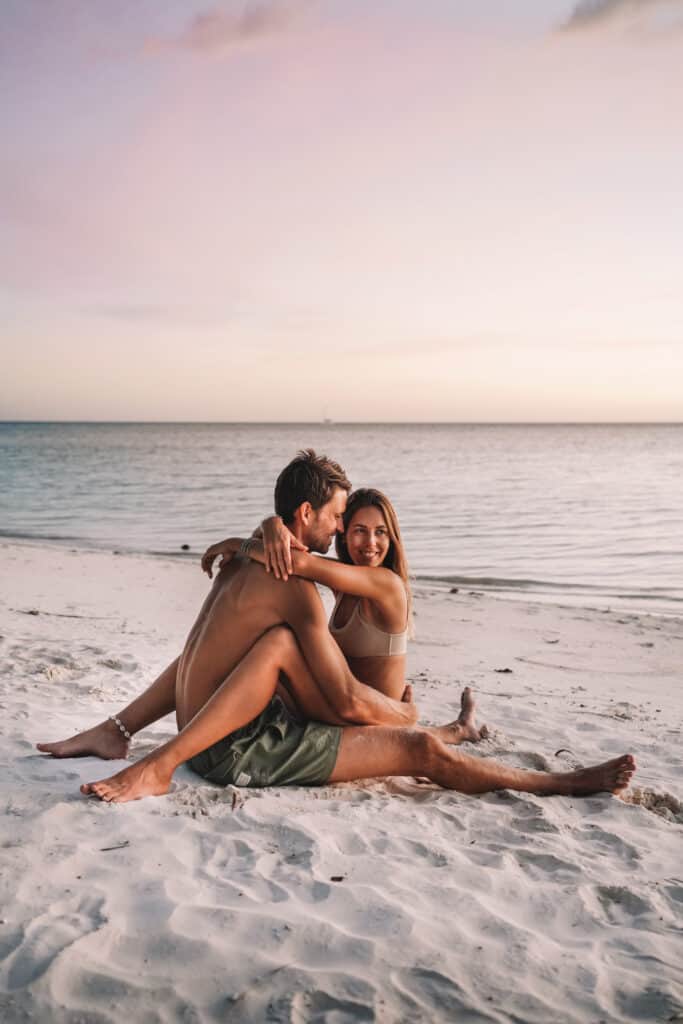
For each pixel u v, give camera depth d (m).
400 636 3.91
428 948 2.36
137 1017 2.00
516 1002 2.12
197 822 3.13
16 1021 1.97
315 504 3.67
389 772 3.65
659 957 2.37
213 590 3.71
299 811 3.31
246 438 150.62
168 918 2.44
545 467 59.38
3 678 5.68
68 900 2.53
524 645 9.43
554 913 2.63
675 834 3.38
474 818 3.39
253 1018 2.01
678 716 6.30
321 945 2.34
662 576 16.20
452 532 22.83
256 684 3.40
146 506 30.25
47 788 3.42
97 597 11.59
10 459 68.25
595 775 3.78
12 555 16.09
